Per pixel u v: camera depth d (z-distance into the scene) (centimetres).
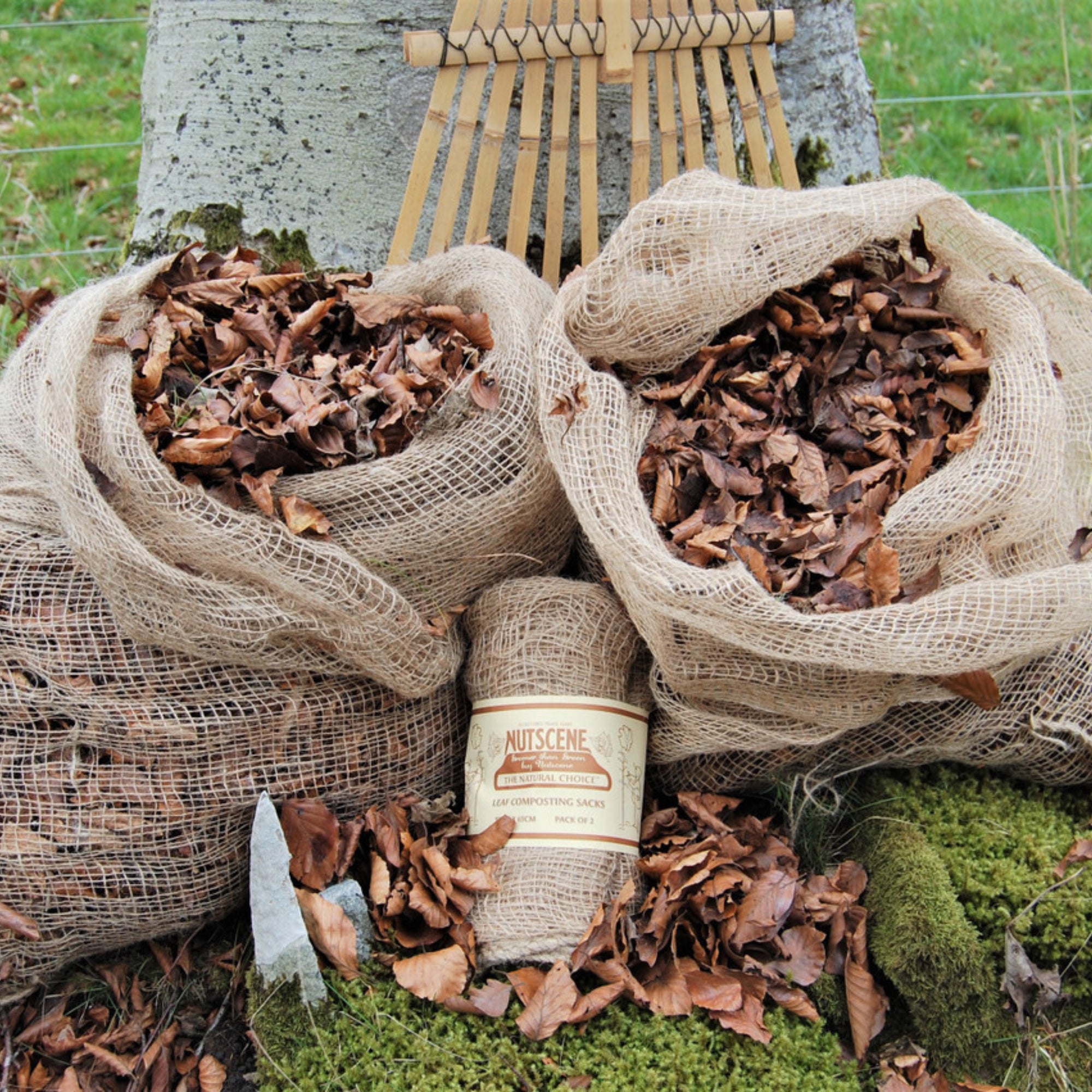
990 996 180
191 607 169
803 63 269
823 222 189
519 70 255
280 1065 168
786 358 201
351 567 172
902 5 557
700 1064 164
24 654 178
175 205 266
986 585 164
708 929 179
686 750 191
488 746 185
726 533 181
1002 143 460
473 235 241
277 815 185
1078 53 505
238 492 177
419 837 189
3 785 179
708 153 262
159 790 181
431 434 185
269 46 258
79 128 464
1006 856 191
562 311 193
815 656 161
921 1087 174
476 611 197
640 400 199
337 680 188
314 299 210
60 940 184
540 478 190
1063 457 185
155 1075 182
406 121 262
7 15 541
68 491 165
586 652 187
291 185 263
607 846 179
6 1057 183
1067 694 189
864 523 178
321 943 175
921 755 196
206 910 190
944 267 204
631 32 230
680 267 192
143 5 557
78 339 181
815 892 187
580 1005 167
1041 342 188
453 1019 170
